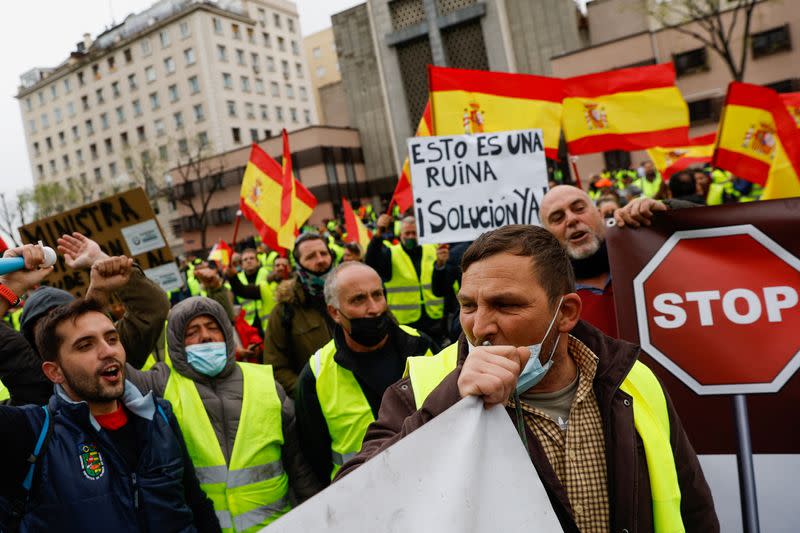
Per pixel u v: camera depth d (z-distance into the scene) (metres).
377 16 37.81
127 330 3.08
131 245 4.57
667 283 2.44
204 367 2.95
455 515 1.25
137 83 65.44
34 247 2.51
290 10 70.88
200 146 51.59
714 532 1.77
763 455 2.28
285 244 7.27
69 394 2.36
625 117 6.94
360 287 2.99
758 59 30.28
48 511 2.18
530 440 1.58
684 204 3.67
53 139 74.69
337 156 44.78
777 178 4.99
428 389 1.81
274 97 67.62
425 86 37.38
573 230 3.13
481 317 1.55
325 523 1.17
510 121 5.61
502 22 35.25
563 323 1.63
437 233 4.72
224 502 2.85
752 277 2.35
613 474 1.59
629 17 37.44
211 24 61.34
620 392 1.65
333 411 3.03
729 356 2.34
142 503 2.31
